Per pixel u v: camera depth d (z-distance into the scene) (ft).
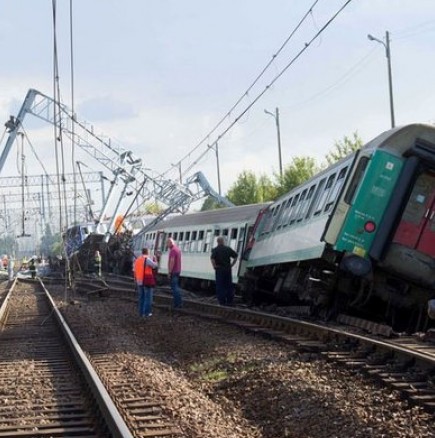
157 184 178.70
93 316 76.33
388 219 48.52
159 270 132.16
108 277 165.78
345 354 37.37
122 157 175.52
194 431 25.57
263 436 25.99
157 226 145.89
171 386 34.78
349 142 185.16
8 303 103.30
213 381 37.24
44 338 59.77
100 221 190.90
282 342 45.16
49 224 286.25
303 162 197.77
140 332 61.93
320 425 25.72
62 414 30.45
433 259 48.70
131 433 24.48
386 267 49.16
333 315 55.83
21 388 36.88
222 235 96.89
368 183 48.57
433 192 48.70
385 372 32.19
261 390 32.22
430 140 48.29
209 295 106.11
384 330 45.03
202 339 52.16
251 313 57.41
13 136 157.99
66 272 98.53
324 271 53.31
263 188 241.55
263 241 79.20
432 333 41.75
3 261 289.94
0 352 52.26
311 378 32.58
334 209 50.24
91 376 34.09
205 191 180.86
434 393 27.73
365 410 26.40
